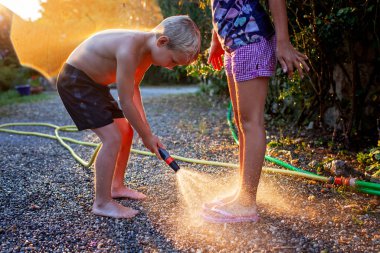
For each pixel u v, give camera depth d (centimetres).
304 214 213
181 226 205
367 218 206
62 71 224
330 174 273
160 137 417
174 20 211
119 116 236
